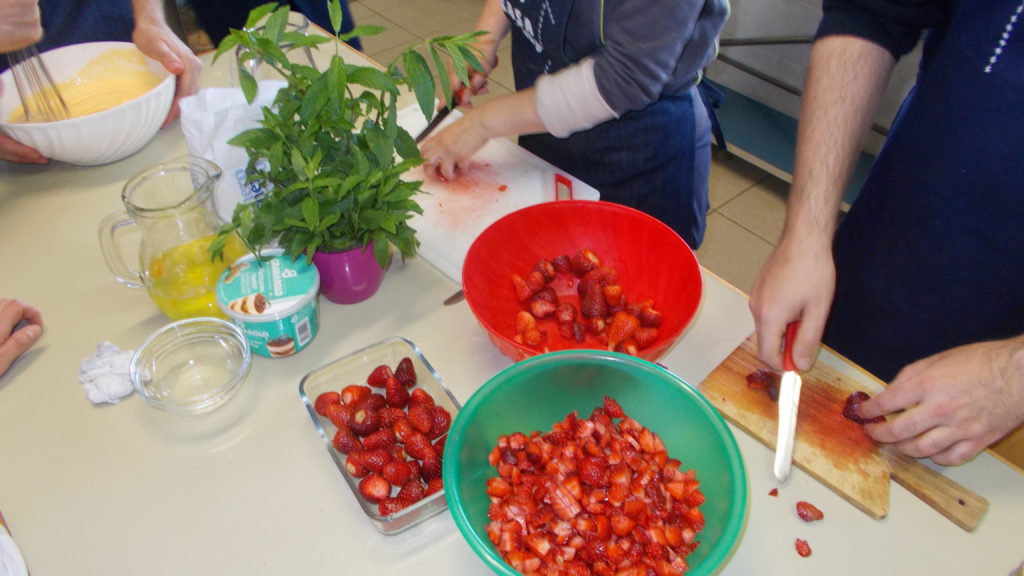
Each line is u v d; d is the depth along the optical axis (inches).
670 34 39.8
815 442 29.7
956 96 34.5
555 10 43.9
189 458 30.2
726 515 24.9
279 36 30.4
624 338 33.2
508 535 26.1
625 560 25.6
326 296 36.9
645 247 36.8
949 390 27.8
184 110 35.4
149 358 33.3
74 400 32.5
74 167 46.1
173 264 34.0
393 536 27.6
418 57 30.1
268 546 27.3
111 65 48.3
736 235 87.2
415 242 35.3
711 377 32.4
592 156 50.9
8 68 50.6
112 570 26.6
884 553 26.6
